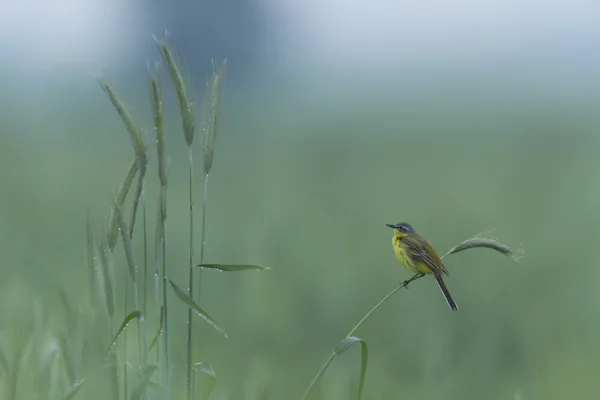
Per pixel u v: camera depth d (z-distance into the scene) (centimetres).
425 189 2331
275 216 1870
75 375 475
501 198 2098
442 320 1169
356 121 4303
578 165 2797
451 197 2152
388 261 1467
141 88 3856
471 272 1441
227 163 2952
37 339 544
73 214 1725
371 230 1758
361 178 2603
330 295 1235
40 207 1798
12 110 4244
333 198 2203
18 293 748
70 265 1237
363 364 485
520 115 4462
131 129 436
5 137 3291
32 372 511
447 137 3722
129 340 694
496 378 993
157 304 450
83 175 2311
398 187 2392
